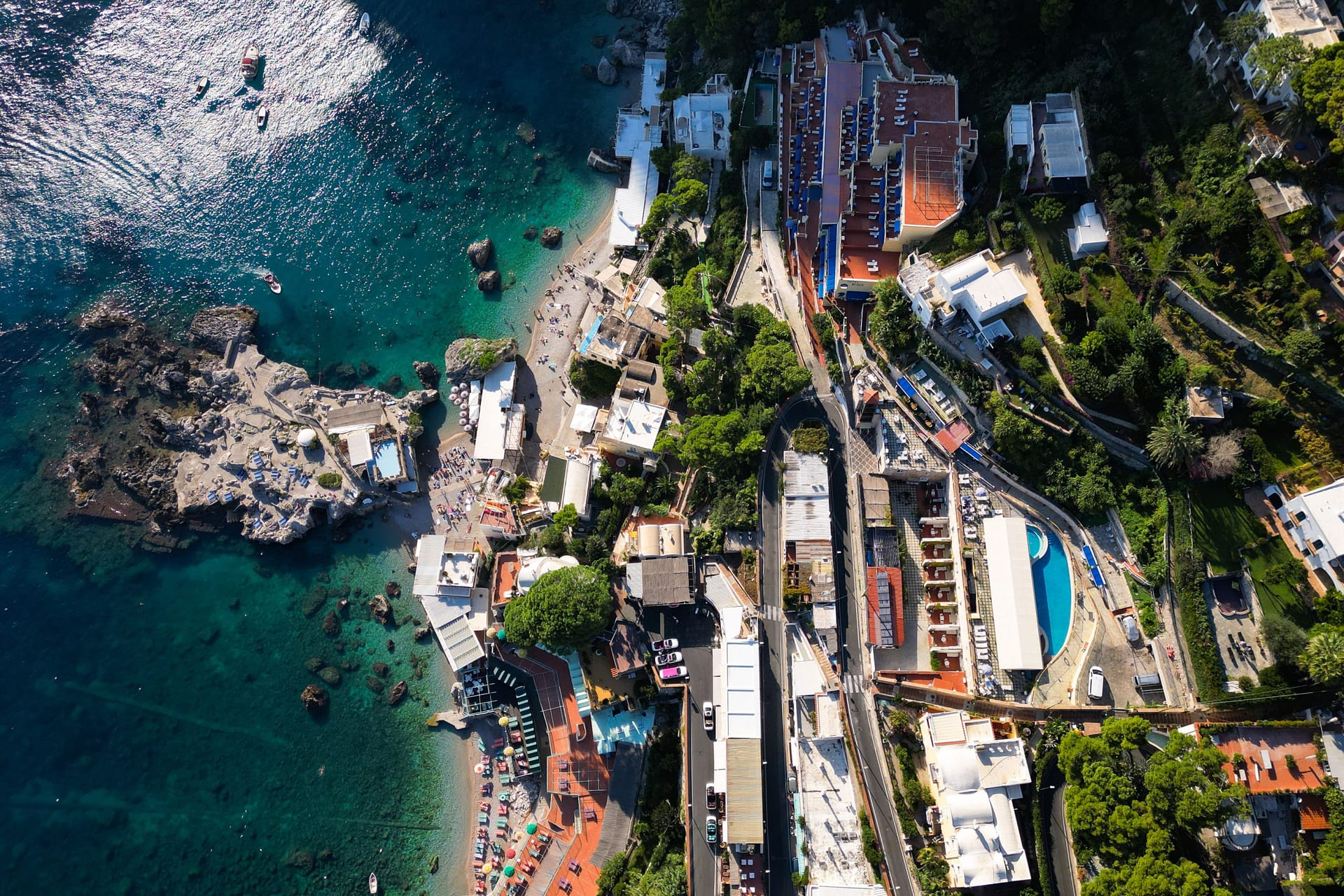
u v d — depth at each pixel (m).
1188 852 76.50
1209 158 86.50
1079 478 89.69
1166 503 85.75
